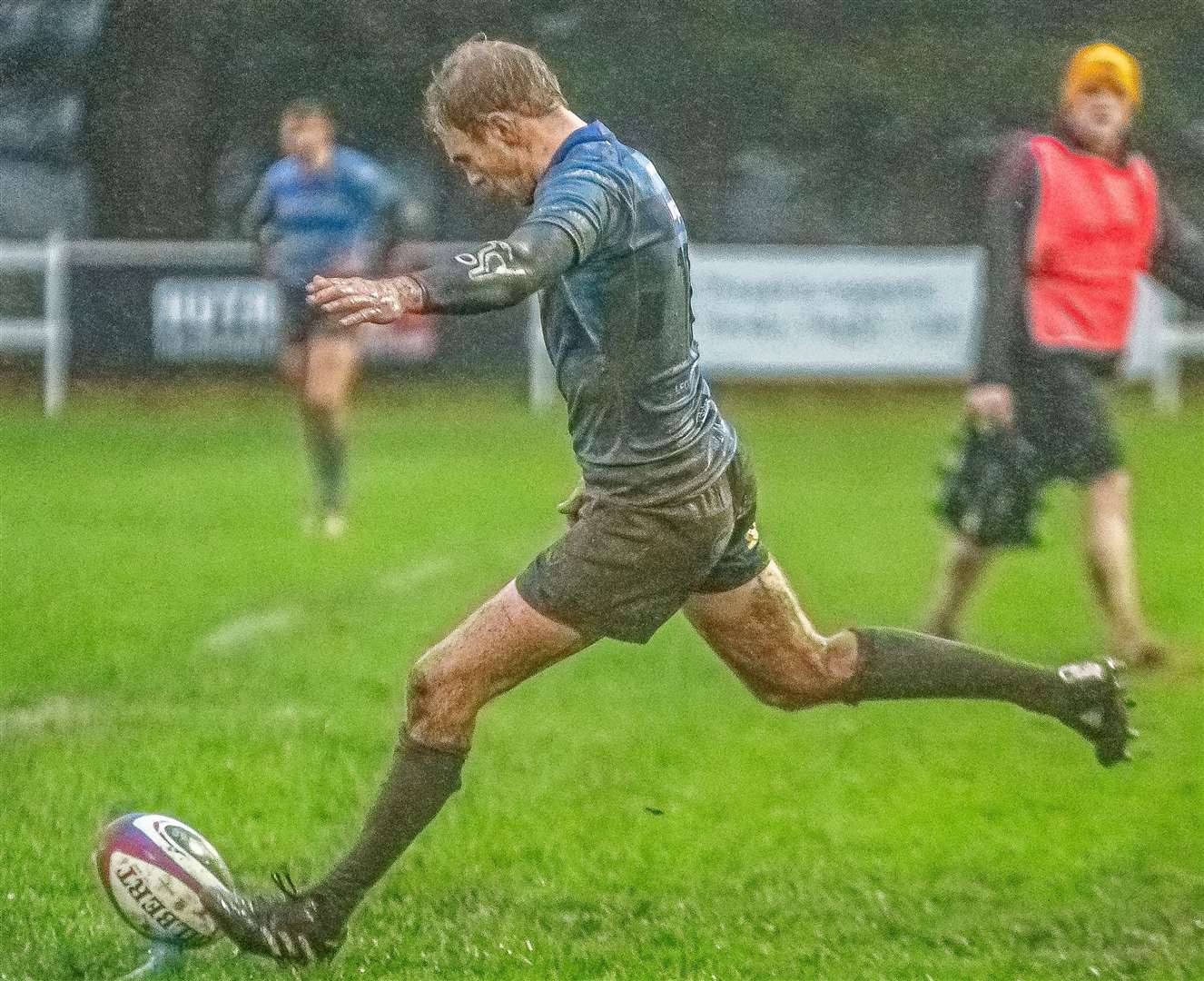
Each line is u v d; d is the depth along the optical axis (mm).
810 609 31219
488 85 13539
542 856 18594
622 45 56938
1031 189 25125
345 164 39875
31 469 48438
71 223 65438
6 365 63812
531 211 13164
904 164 67875
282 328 40188
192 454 51531
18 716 23938
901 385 64312
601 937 16203
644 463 13680
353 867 14469
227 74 52219
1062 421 25812
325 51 48219
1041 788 21219
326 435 38812
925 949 16047
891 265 63031
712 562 14141
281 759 21875
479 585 33094
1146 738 23344
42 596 31844
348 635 29031
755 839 19250
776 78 64812
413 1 47656
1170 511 42219
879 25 66125
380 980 14938
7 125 59625
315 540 37875
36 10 55188
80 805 19859
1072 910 17172
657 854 18719
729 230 67438
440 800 14297
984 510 25922
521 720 24125
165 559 35500
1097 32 66500
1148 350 64062
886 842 19234
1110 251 25312
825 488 45812
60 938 15773
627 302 13359
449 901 17188
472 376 63875
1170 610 31250
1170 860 18719
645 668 27234
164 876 14641
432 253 55344
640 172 13547
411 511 41562
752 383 64062
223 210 61531
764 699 15344
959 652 15375
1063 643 28453
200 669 26703
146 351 63219
